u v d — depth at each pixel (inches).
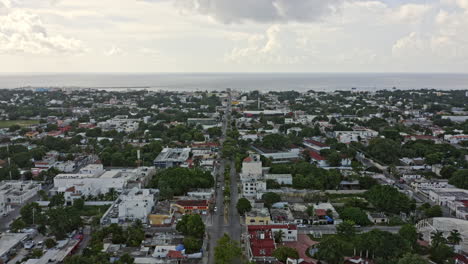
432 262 7263.8
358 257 7111.2
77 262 6328.7
